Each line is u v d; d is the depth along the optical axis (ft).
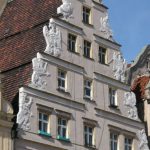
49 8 173.78
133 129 179.01
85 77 171.12
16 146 150.30
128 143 177.37
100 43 177.78
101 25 179.42
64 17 169.58
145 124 193.57
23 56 168.04
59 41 166.61
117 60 180.96
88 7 177.27
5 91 162.61
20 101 153.89
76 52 170.40
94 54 175.42
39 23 171.94
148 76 203.72
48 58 162.50
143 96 197.36
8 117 149.79
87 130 168.04
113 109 175.32
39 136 155.43
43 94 158.81
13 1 190.29
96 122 169.89
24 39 173.17
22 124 152.46
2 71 169.68
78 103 166.81
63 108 162.91
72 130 163.63
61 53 166.30
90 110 169.48
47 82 160.76
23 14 181.68
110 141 172.65
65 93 164.45
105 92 175.11
